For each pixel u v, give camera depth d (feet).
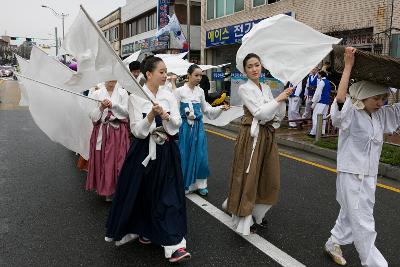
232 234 13.32
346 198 10.28
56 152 25.45
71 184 18.69
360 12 39.32
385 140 27.99
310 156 25.39
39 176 19.93
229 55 63.87
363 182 10.18
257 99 12.39
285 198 17.01
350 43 41.04
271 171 12.89
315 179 19.95
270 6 52.21
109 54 10.72
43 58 16.43
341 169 10.37
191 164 17.01
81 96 15.84
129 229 11.75
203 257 11.71
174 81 17.53
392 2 35.91
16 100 65.46
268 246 12.42
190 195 17.40
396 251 12.25
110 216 11.64
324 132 31.09
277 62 11.99
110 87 15.92
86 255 11.78
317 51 11.16
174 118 11.26
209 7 66.69
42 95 16.07
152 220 11.30
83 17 11.27
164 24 81.87
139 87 10.64
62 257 11.66
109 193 15.79
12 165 21.99
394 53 35.88
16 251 11.98
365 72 9.45
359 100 9.97
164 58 20.40
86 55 11.69
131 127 11.30
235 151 12.99
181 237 11.20
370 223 10.16
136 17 113.09
